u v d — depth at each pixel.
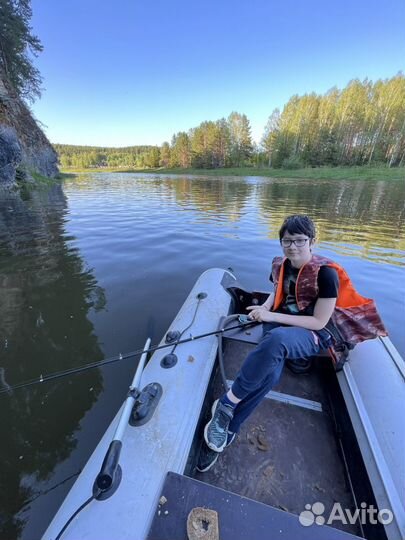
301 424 1.36
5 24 15.92
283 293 1.48
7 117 14.69
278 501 1.06
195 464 1.15
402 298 3.09
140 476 0.94
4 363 2.04
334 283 1.24
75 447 1.47
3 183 12.30
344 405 1.30
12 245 4.73
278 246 4.76
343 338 1.35
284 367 1.66
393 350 1.56
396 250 4.62
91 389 1.83
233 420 1.20
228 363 1.72
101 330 2.42
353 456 1.13
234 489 1.10
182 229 5.91
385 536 0.86
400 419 1.12
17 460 1.42
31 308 2.77
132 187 16.42
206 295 2.22
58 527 0.86
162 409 1.18
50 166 21.94
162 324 2.51
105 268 3.76
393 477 0.96
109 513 0.84
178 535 0.79
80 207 8.75
